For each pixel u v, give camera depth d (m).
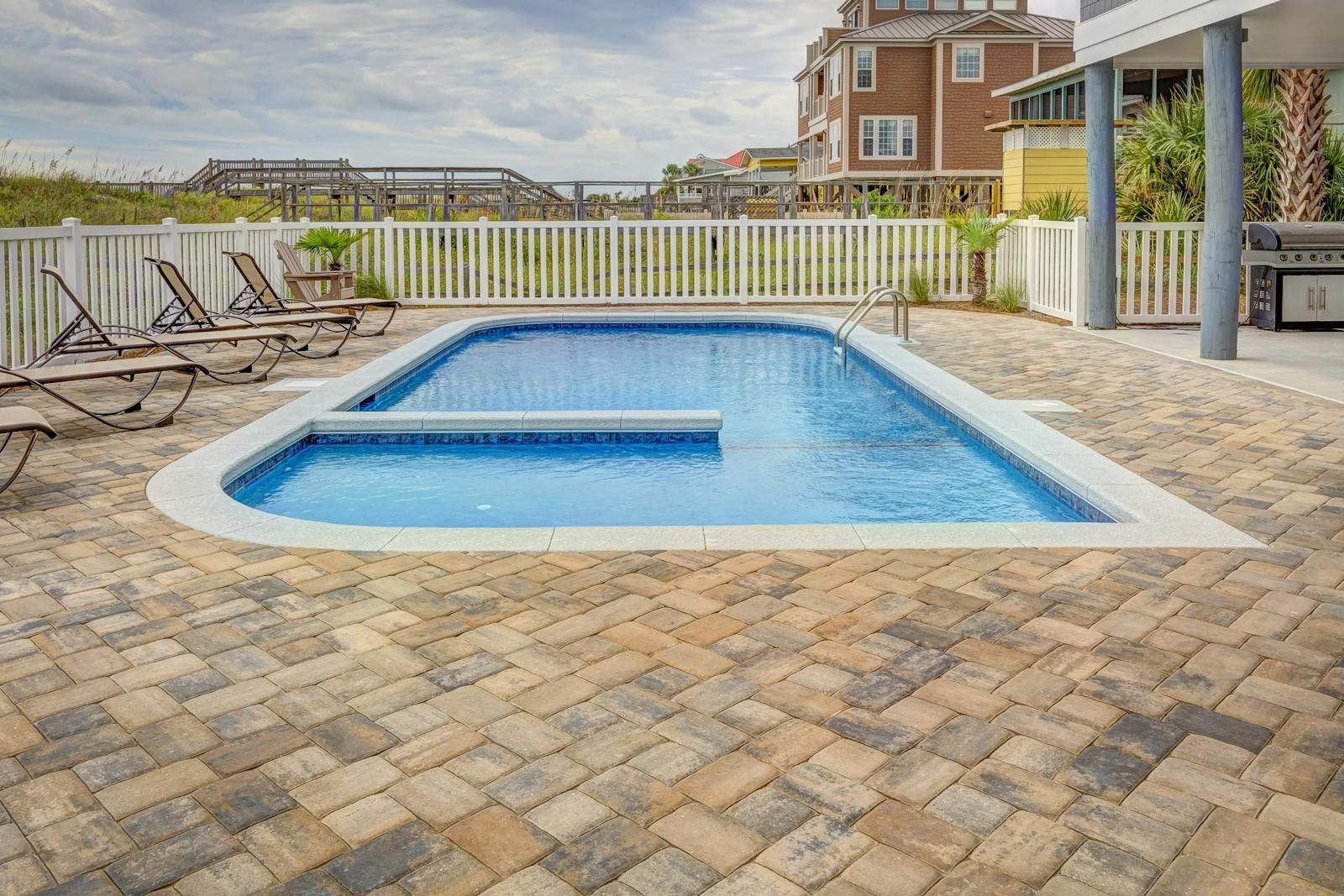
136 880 2.40
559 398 9.30
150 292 11.43
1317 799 2.70
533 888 2.37
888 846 2.52
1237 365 9.34
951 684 3.35
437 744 3.00
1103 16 11.07
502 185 23.28
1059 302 13.30
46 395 8.66
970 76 36.09
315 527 4.97
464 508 6.08
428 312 15.76
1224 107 9.23
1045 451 6.27
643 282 18.55
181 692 3.33
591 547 4.70
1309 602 3.98
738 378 10.38
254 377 9.41
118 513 5.22
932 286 16.33
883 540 4.74
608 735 3.05
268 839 2.56
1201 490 5.46
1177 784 2.77
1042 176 20.06
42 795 2.76
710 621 3.86
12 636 3.77
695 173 89.25
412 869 2.44
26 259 9.12
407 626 3.85
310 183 24.30
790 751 2.95
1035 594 4.10
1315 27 9.88
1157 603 3.99
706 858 2.47
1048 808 2.67
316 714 3.19
